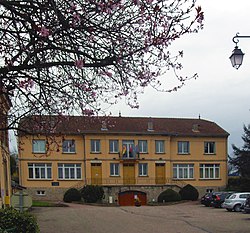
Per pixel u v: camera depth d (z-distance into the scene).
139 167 51.34
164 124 54.50
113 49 6.91
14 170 50.22
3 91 7.14
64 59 6.98
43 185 48.66
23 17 6.25
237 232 18.36
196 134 53.56
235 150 50.44
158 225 21.67
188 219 25.00
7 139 10.05
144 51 6.98
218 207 37.06
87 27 6.48
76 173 49.78
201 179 53.12
